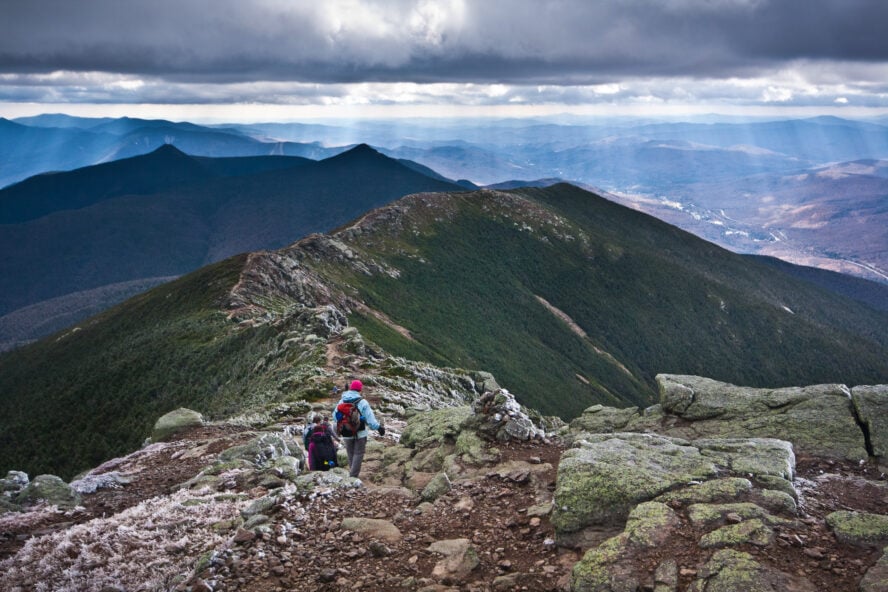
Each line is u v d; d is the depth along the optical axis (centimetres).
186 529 1053
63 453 7675
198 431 2483
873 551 733
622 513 890
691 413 1438
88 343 13550
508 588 783
